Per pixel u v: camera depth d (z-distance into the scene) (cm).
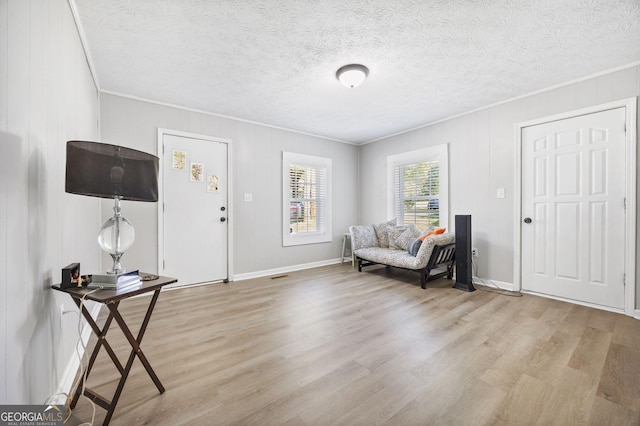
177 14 179
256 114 370
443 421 123
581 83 270
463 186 366
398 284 353
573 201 278
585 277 271
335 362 171
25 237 100
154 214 320
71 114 170
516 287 317
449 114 371
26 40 104
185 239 342
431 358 175
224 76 264
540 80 275
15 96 94
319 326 225
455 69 253
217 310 262
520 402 135
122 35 201
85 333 202
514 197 318
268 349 188
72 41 172
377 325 226
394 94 307
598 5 173
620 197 250
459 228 331
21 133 99
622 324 226
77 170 114
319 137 477
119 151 126
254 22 188
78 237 185
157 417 125
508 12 180
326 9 176
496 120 333
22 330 97
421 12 179
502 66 248
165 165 329
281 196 430
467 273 324
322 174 487
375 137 489
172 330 218
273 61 238
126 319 240
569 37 206
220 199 370
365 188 523
